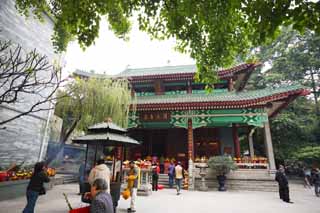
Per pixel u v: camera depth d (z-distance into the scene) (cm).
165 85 2605
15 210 780
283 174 1192
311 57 3525
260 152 3198
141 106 1942
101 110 1702
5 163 1131
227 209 917
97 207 341
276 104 1934
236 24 534
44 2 712
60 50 866
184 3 546
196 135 2483
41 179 664
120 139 802
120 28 675
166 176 1894
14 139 1191
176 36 630
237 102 1806
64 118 1819
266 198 1262
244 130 2905
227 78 2416
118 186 729
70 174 2166
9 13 1123
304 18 333
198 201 1104
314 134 3119
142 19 621
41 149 1421
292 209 944
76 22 559
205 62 636
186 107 1898
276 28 366
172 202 1055
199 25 595
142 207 912
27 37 1248
